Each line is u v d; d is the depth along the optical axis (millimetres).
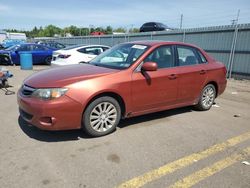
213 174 3285
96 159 3551
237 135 4633
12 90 7828
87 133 4207
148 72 4688
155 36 17031
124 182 3045
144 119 5305
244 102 7441
